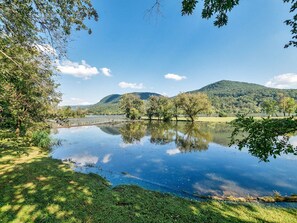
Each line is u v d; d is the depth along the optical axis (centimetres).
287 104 6494
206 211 816
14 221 627
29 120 782
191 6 480
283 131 405
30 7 521
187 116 7144
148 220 701
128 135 3450
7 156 1434
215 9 462
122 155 1998
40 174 1117
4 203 734
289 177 1380
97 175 1267
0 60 614
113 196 901
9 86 700
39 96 811
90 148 2295
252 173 1469
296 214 823
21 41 597
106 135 3472
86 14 626
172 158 1888
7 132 773
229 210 848
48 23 586
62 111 1043
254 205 925
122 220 689
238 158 1875
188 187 1199
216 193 1110
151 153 2086
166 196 973
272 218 779
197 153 2089
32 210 702
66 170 1271
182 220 720
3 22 543
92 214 715
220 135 3312
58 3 557
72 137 3219
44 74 757
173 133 3656
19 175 1063
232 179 1345
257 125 432
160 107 7462
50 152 1920
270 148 414
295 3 450
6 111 699
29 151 1719
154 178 1349
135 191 1008
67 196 845
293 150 398
